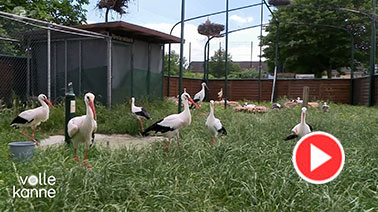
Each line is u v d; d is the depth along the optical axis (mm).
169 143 6309
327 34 26984
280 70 32750
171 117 6246
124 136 9188
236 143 6020
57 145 6266
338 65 29031
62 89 12500
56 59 12570
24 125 7105
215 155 5371
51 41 12602
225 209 3711
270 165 4891
